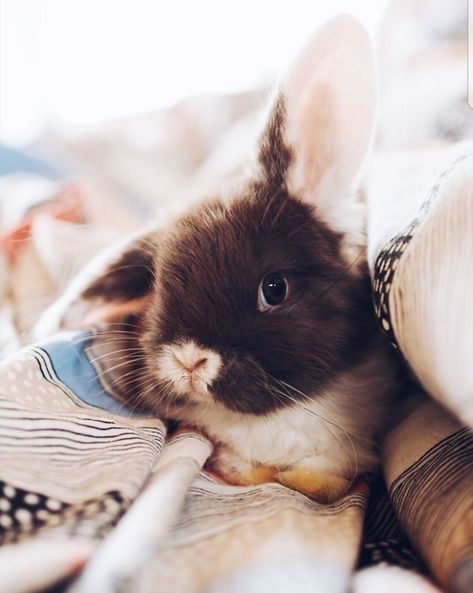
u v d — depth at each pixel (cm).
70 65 68
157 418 21
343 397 23
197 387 21
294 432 22
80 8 66
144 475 16
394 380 23
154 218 29
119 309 25
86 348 21
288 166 23
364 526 18
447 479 16
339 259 23
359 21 22
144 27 65
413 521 16
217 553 14
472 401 15
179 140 60
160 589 13
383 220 21
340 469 21
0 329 26
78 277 25
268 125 24
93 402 20
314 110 23
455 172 16
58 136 61
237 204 23
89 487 15
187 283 21
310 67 23
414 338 16
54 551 12
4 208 35
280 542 14
